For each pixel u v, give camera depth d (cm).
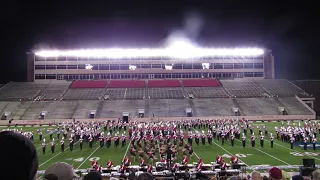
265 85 7556
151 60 7906
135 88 7312
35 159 208
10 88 7269
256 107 6456
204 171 1695
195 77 7950
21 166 193
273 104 6588
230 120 5272
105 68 7856
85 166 2186
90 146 3108
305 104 6512
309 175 1335
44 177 304
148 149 2558
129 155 2639
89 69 7831
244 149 2891
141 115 6131
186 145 2583
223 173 1556
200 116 6097
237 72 8019
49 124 5512
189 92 7150
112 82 7625
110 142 3241
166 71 7906
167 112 6234
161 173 1598
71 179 312
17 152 195
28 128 5088
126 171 1736
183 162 1902
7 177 188
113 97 6850
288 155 2533
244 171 1630
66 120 5878
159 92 7119
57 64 7794
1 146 194
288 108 6412
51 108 6316
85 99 6738
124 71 7856
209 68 7975
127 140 3644
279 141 3397
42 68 7781
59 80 7762
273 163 2200
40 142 3509
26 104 6450
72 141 2964
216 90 7288
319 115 7162
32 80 7744
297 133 3362
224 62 8012
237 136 3612
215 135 3762
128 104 6531
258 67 8075
